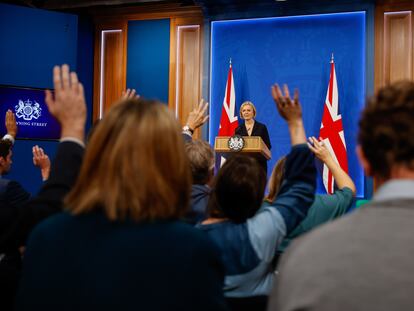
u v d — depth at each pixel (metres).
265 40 7.57
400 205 0.70
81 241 0.86
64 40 7.53
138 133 0.90
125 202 0.87
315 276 0.65
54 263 0.85
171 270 0.82
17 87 7.18
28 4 8.11
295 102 1.39
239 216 1.44
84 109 1.21
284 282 0.68
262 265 1.39
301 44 7.43
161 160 0.90
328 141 6.83
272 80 7.51
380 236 0.66
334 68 7.16
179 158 0.92
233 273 1.38
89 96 8.20
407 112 0.73
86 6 7.97
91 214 0.89
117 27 8.20
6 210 1.15
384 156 0.74
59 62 7.49
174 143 0.92
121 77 8.12
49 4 8.10
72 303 0.82
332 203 1.92
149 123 0.91
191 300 0.82
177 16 7.95
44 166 2.67
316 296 0.64
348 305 0.62
